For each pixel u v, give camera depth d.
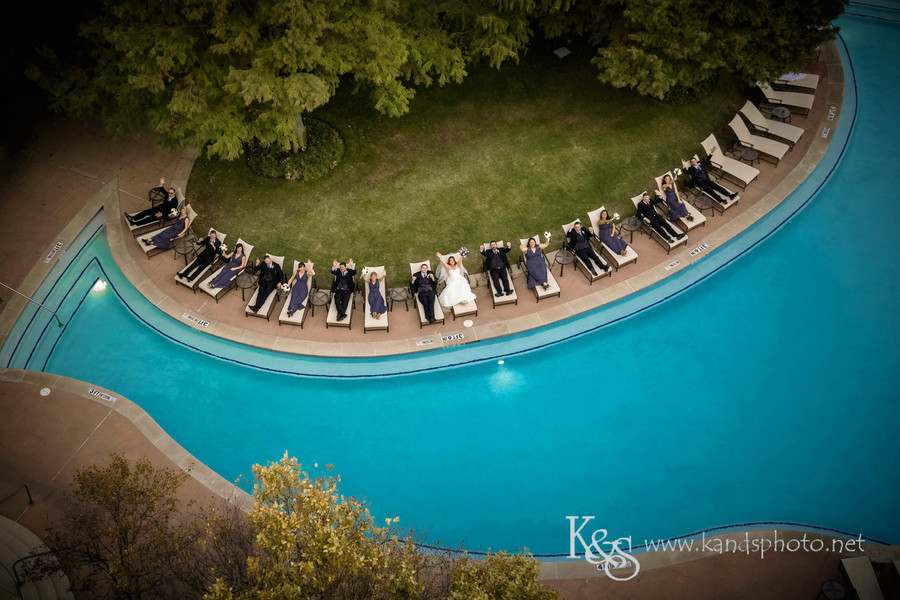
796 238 22.75
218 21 19.25
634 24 22.80
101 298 22.11
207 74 20.75
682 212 22.41
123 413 19.64
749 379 20.31
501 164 24.56
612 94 26.06
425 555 16.88
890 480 18.52
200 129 20.70
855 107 25.61
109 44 20.94
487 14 22.36
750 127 24.94
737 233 22.70
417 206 23.67
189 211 22.89
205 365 20.81
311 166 24.25
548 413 19.95
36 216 23.53
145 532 16.45
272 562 13.12
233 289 22.06
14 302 21.73
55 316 21.28
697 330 21.20
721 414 19.80
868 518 17.94
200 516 17.72
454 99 26.09
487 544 17.92
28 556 16.55
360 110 25.66
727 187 23.81
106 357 20.92
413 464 19.20
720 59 22.41
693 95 25.88
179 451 19.02
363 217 23.42
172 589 16.41
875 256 22.31
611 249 22.00
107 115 22.42
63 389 20.03
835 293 21.67
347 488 18.80
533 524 18.19
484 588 13.02
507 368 20.72
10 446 18.88
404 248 22.84
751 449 19.19
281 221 23.33
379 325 20.97
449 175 24.33
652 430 19.61
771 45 22.25
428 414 20.00
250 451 19.34
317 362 20.83
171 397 20.22
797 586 16.80
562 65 26.83
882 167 24.11
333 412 20.06
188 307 21.55
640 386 20.33
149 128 25.52
